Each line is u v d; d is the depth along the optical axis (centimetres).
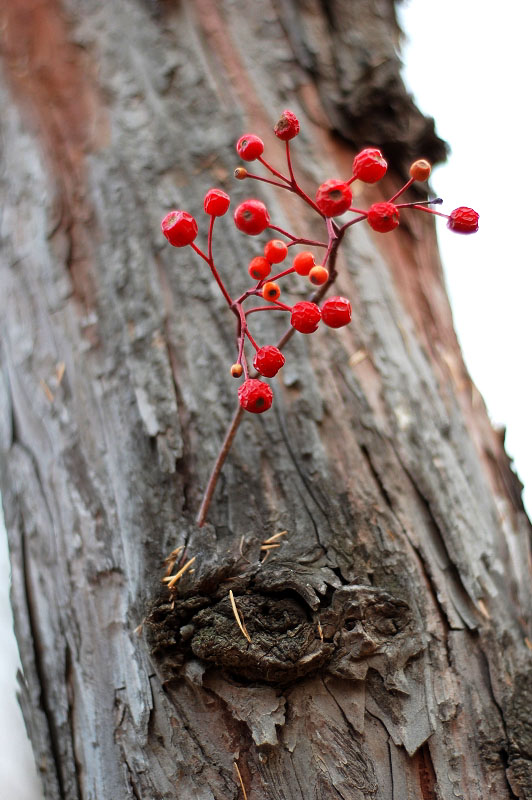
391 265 64
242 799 50
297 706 51
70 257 62
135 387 58
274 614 51
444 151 68
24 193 65
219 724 51
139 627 53
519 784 50
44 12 70
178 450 56
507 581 55
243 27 69
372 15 70
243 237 61
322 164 64
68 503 57
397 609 52
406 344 60
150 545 54
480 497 57
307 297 60
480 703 51
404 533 54
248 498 55
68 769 54
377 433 57
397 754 50
